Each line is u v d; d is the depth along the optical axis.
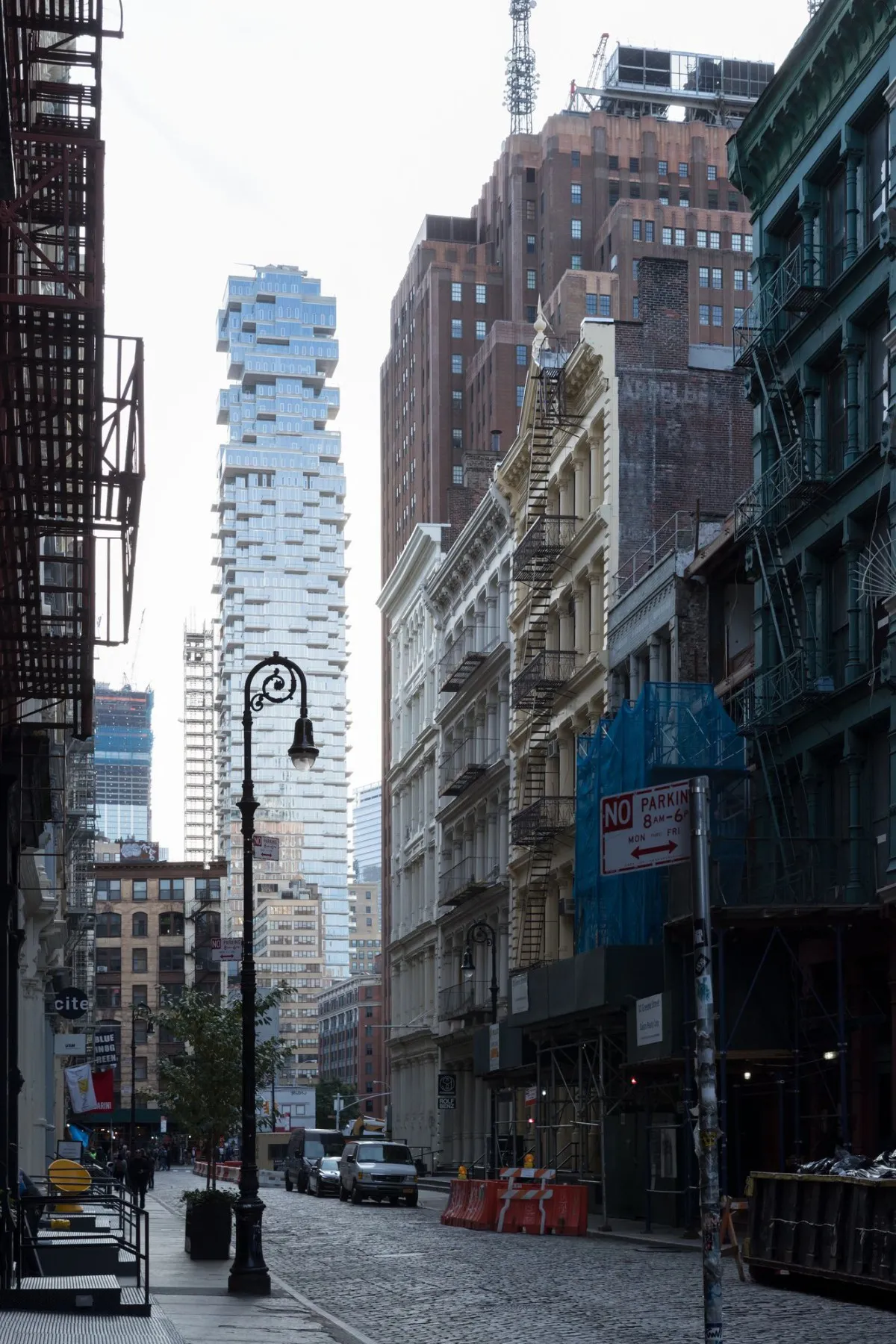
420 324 176.38
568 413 61.50
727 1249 29.30
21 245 16.39
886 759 36.00
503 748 72.62
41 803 27.97
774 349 41.62
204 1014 35.12
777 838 37.28
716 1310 9.41
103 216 15.16
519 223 173.00
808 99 40.56
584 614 61.31
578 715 60.53
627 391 58.44
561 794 62.38
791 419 41.66
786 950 37.19
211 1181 32.44
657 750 41.81
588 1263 29.73
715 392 59.12
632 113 181.12
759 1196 25.70
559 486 64.94
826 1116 34.78
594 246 171.50
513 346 158.00
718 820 41.19
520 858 66.62
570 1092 51.56
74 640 17.70
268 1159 112.25
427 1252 33.50
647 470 58.12
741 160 43.91
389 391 189.00
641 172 173.50
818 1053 36.50
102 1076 50.28
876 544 36.22
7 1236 19.11
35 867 37.44
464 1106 78.12
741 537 42.88
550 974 44.69
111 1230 28.83
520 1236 39.03
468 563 80.12
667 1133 42.47
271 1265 31.16
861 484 37.06
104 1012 168.00
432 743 88.75
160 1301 22.41
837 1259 22.81
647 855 10.18
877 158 37.84
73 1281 19.91
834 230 40.22
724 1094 35.00
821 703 37.75
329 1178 67.31
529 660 65.69
